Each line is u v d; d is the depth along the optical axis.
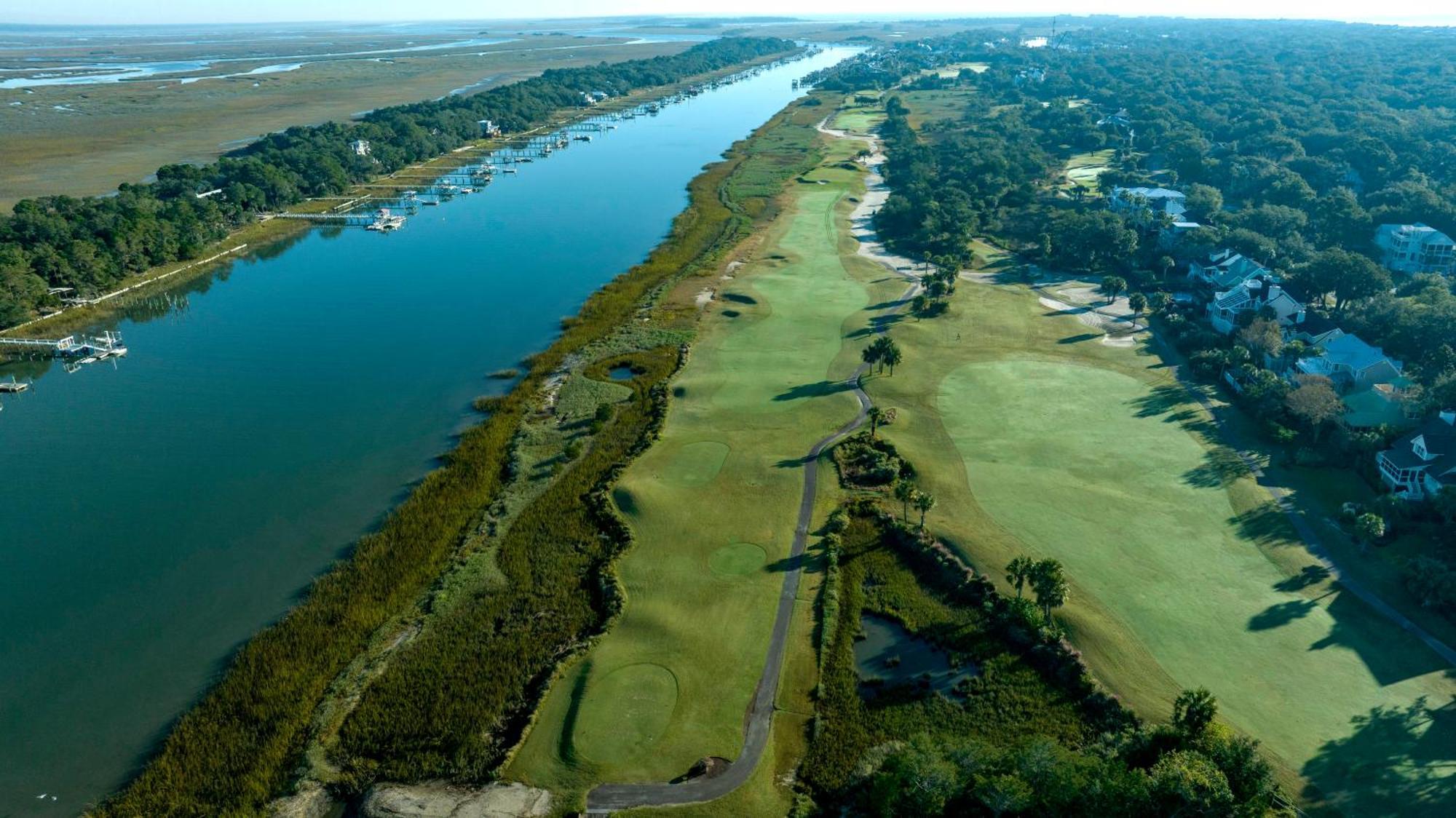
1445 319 109.25
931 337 129.00
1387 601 71.44
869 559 79.38
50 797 57.47
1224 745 52.94
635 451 98.50
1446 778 55.12
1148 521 82.62
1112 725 60.09
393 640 71.12
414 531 84.69
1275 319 122.19
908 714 62.31
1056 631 67.56
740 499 88.44
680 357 124.56
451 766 58.66
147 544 83.50
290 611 74.62
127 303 150.00
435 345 132.75
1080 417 103.75
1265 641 67.31
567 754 59.06
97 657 69.31
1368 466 89.69
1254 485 88.62
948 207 189.50
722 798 55.75
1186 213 183.50
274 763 59.47
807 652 68.25
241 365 125.56
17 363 125.38
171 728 62.72
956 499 86.94
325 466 98.00
